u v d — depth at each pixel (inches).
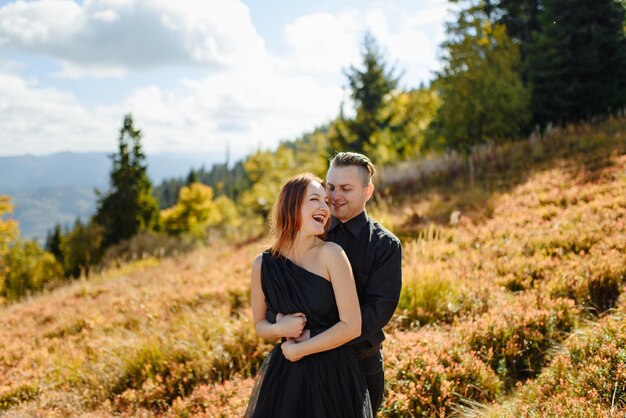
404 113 1139.9
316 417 93.6
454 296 231.1
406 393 154.9
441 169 685.9
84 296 447.5
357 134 1139.9
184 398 176.9
